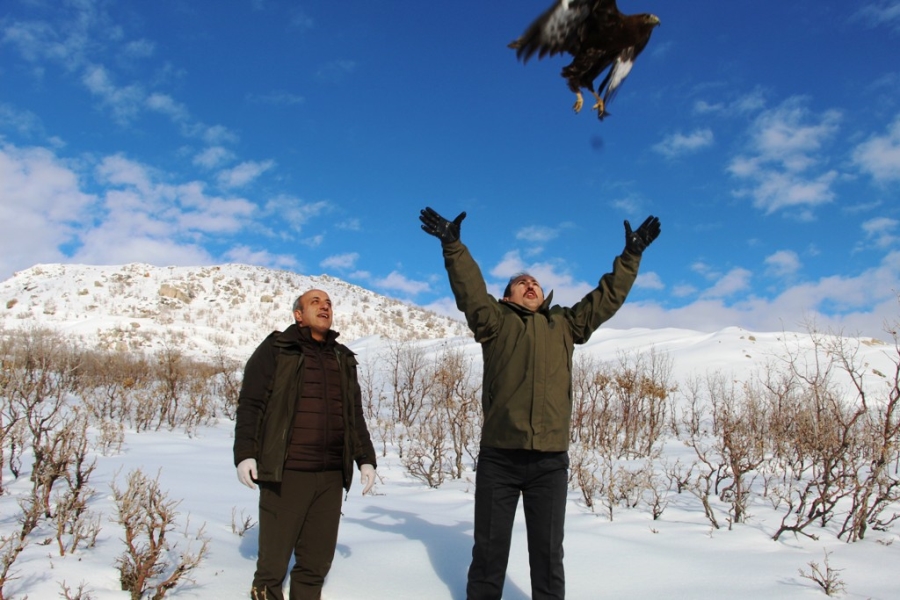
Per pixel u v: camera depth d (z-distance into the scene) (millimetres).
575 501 6516
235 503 5664
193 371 18141
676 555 4652
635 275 3883
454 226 3719
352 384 3939
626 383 11969
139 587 3279
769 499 6660
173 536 4363
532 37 2863
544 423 3545
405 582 3998
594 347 23844
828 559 4621
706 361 19406
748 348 20469
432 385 14266
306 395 3658
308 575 3641
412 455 8305
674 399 15508
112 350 34844
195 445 9203
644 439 11391
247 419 3549
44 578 3441
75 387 13234
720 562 4516
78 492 4453
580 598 3859
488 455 3691
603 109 2980
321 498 3666
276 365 3635
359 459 3979
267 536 3512
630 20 2850
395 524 5312
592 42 2926
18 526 4305
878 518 5852
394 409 14164
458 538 4910
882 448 5430
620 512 6059
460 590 3908
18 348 15117
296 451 3561
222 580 3732
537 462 3594
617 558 4555
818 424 6539
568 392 3717
